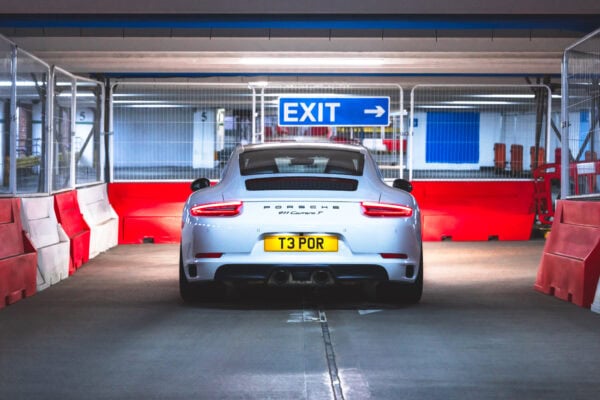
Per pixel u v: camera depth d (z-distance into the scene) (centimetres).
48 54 1190
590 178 708
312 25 902
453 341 486
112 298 669
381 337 497
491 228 1262
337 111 1266
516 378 395
